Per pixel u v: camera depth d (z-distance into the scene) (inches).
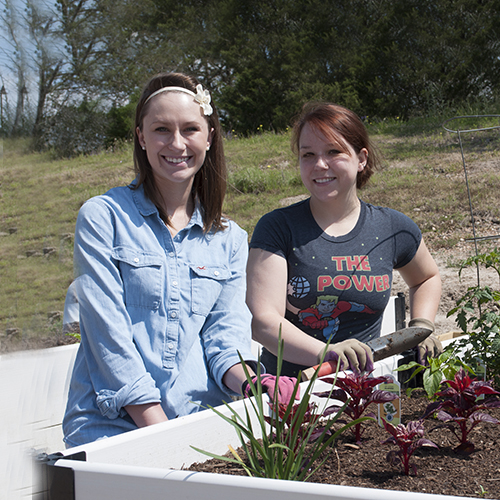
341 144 79.9
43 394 39.2
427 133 481.7
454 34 653.3
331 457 53.7
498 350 74.4
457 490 46.0
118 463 47.4
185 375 63.3
